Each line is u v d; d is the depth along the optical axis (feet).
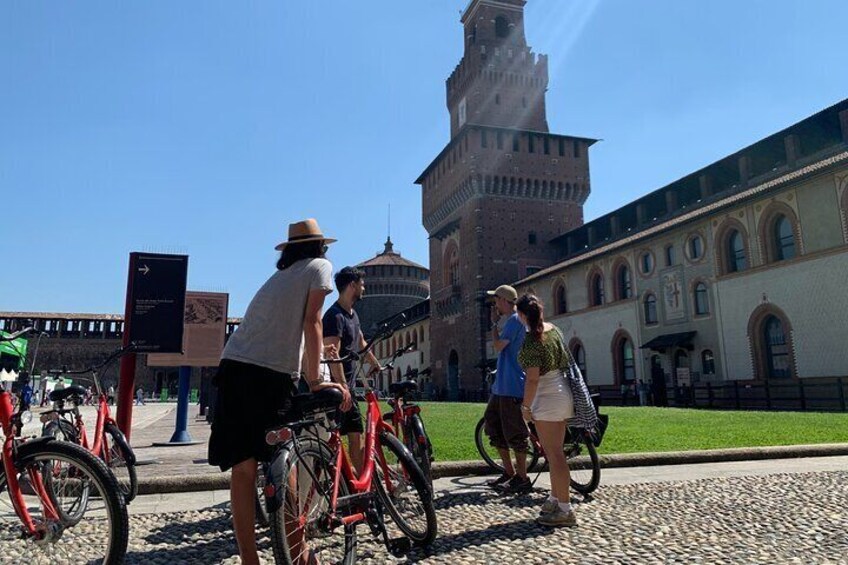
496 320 22.56
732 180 120.06
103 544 12.84
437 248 204.64
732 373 91.91
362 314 280.51
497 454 26.45
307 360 10.87
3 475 11.21
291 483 10.34
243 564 10.37
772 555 12.51
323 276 11.16
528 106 196.34
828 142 101.30
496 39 198.18
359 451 15.39
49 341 241.76
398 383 18.22
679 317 103.50
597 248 152.15
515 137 182.50
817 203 80.07
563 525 15.14
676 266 104.88
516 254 175.63
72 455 10.93
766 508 16.85
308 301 11.00
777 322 86.07
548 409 15.84
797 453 27.45
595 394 19.30
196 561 12.78
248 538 10.44
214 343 38.09
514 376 20.35
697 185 129.18
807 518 15.65
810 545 13.19
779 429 36.60
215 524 16.02
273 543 9.61
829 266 77.97
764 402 85.40
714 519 15.72
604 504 17.81
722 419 45.88
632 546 13.37
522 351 16.10
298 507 10.45
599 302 127.54
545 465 21.75
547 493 19.71
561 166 185.47
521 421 20.04
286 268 11.44
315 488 10.94
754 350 88.33
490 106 191.93
